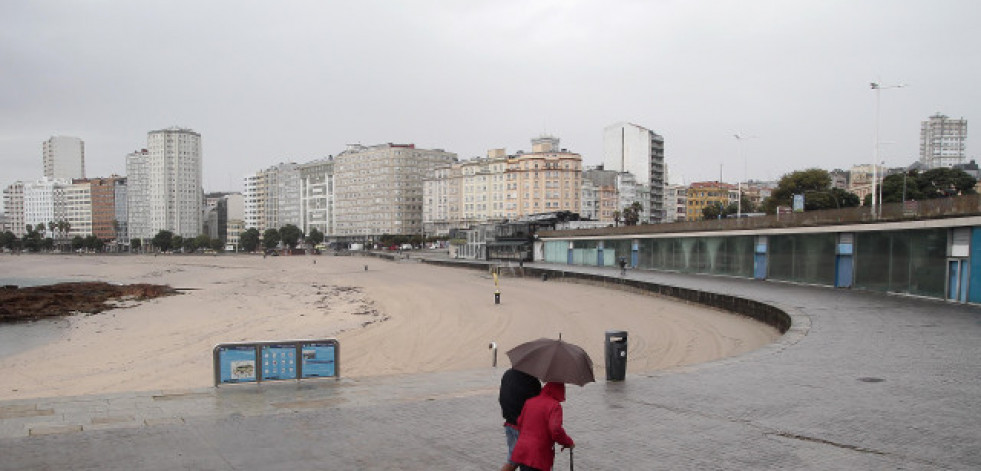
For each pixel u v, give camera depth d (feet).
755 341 84.17
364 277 275.39
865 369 47.29
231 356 45.73
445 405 38.06
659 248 195.52
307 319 136.05
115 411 36.94
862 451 27.78
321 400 40.04
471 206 537.24
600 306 134.00
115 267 409.90
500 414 35.63
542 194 486.38
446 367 80.74
